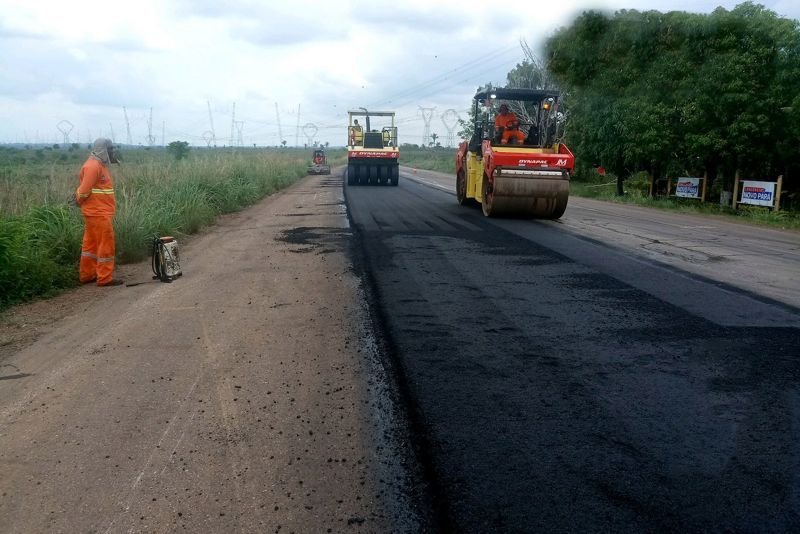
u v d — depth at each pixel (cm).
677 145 2133
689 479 295
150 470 309
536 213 1379
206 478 301
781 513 267
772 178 2064
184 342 509
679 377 424
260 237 1104
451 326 544
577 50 2548
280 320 568
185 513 272
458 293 666
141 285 736
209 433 347
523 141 1461
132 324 565
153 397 398
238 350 486
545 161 1333
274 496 285
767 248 1061
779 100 1784
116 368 452
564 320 564
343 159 7725
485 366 445
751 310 605
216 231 1204
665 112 2103
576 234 1150
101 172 727
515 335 518
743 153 1864
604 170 2744
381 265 823
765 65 1828
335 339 511
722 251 997
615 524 260
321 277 752
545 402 383
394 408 376
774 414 366
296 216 1441
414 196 2052
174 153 4712
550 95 1424
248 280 743
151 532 260
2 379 440
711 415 365
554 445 328
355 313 588
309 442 336
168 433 348
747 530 255
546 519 263
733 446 327
